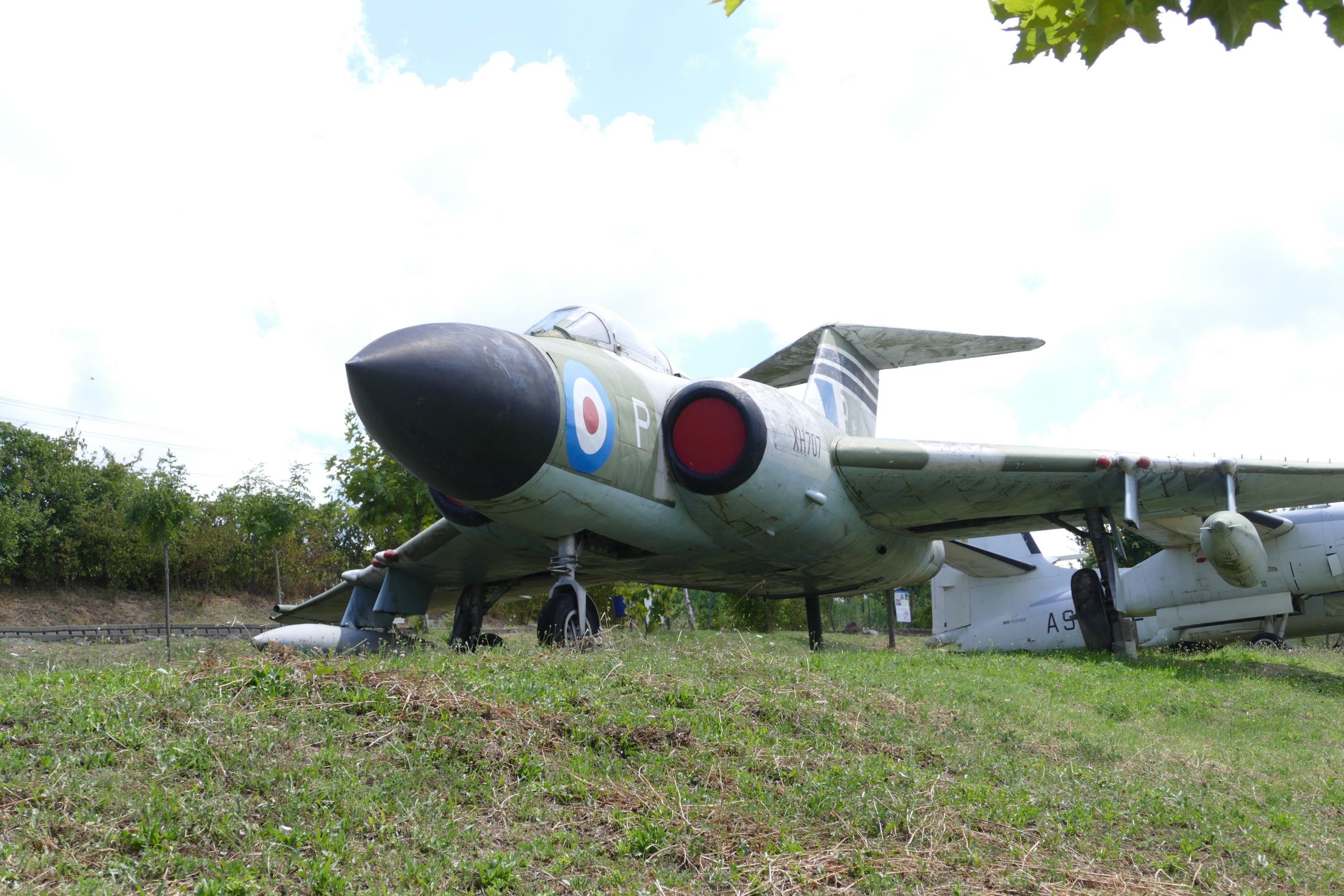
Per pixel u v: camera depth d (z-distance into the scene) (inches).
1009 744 268.4
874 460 459.8
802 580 529.3
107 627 984.9
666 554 424.8
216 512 1401.3
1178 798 227.1
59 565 1253.1
